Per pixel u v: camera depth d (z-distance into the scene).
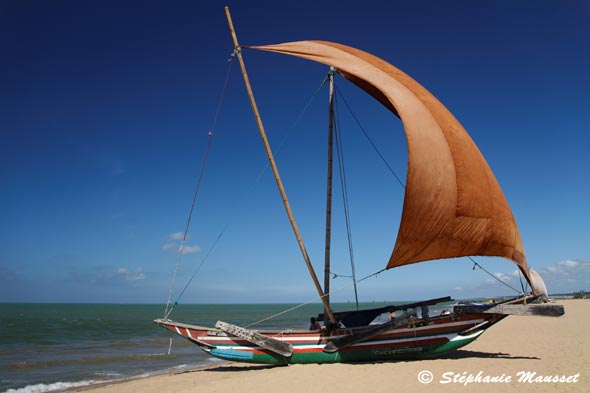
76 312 127.50
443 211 13.19
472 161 13.97
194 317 93.69
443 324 14.09
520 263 14.24
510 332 27.06
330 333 14.20
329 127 15.55
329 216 15.17
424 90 15.57
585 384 11.05
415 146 13.28
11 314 104.56
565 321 36.06
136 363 22.30
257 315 109.38
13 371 19.81
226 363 21.66
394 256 13.13
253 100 14.08
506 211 14.20
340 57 15.31
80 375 18.55
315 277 13.96
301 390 11.05
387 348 14.08
